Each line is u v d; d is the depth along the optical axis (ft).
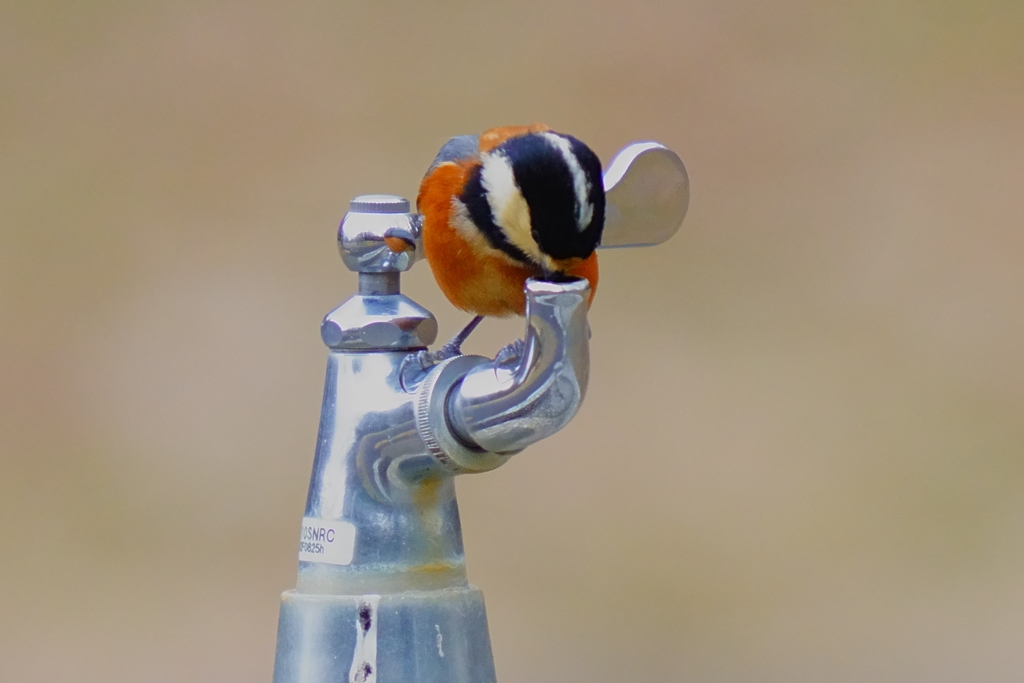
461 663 11.52
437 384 11.48
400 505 11.53
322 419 11.56
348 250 11.55
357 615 11.51
